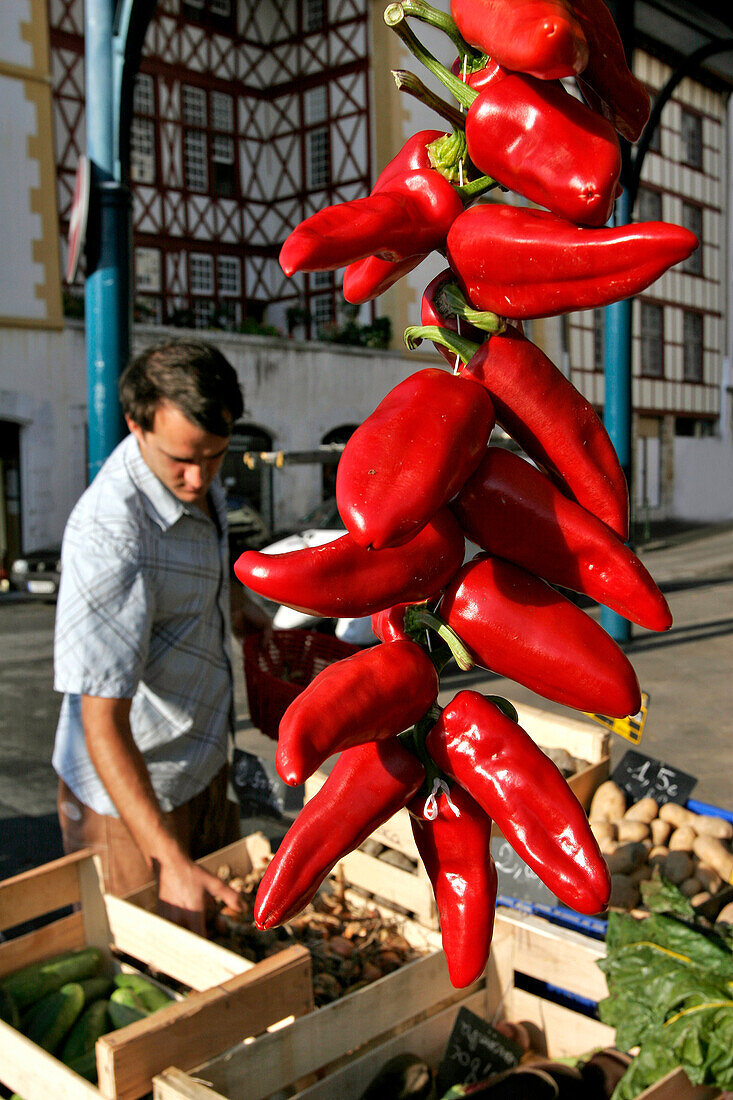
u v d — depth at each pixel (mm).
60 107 16219
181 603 2047
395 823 2254
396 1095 1545
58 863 1915
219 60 18859
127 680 1889
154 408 1827
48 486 13828
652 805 2426
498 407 757
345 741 724
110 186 3436
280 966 1507
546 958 1822
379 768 794
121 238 3490
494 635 768
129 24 3217
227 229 19406
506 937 1867
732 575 12570
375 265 783
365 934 2055
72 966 1848
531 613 764
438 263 8031
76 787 2107
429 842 831
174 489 1949
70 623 1884
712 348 23344
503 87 671
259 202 19766
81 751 2100
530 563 771
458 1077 1674
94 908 1945
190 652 2107
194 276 19125
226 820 2357
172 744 2131
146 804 1868
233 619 2840
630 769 2568
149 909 1974
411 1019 1764
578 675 746
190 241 18922
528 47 595
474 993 1849
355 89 18031
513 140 661
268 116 19516
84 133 16578
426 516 654
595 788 2539
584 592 765
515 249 670
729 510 24344
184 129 18641
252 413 15359
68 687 1882
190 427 1812
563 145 636
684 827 2355
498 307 724
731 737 5301
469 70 748
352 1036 1601
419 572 749
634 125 759
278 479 15773
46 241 13641
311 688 741
